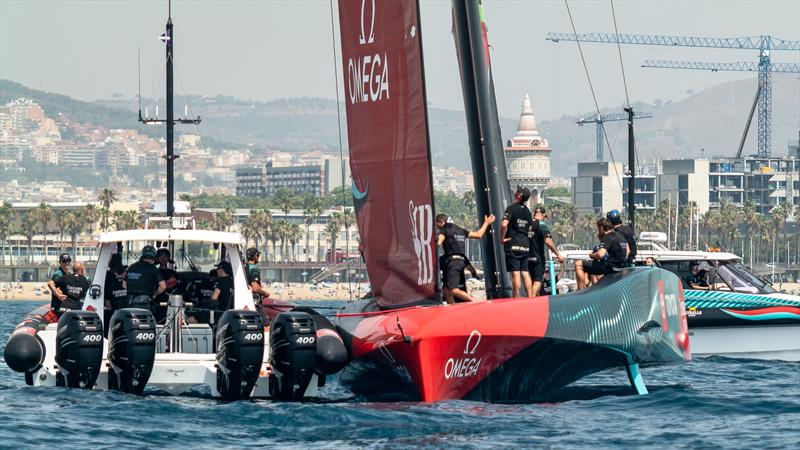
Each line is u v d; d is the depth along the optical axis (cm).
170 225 7469
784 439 4909
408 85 5500
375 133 5678
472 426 5184
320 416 5412
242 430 5141
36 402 5747
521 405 5831
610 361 5791
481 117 5716
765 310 9406
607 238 6281
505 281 5753
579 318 5388
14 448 4669
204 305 6800
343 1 5772
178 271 7169
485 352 5328
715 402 6025
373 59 5647
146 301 6419
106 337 6525
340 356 5869
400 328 5316
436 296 5522
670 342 5928
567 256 10306
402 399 6041
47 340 6234
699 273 9856
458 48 5788
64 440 4853
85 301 6438
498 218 5725
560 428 5194
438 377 5369
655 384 7325
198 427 5206
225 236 6588
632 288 5644
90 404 5709
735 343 9438
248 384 5891
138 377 5859
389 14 5541
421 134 5472
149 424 5250
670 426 5288
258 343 5844
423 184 5488
